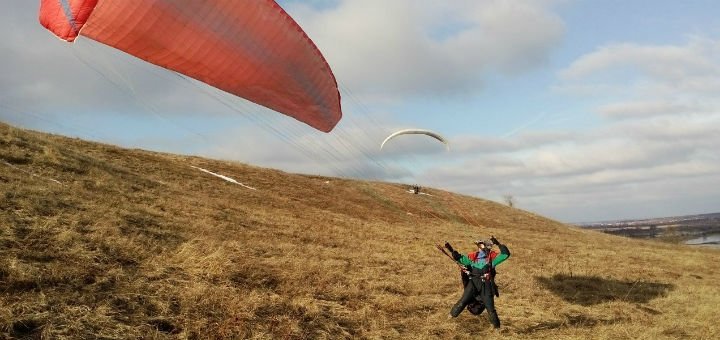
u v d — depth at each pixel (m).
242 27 7.21
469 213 39.66
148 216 11.70
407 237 19.77
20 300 5.87
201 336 6.23
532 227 40.41
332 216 22.61
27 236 7.66
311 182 35.31
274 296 8.09
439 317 8.85
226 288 7.95
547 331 8.78
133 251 8.56
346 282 10.05
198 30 7.00
